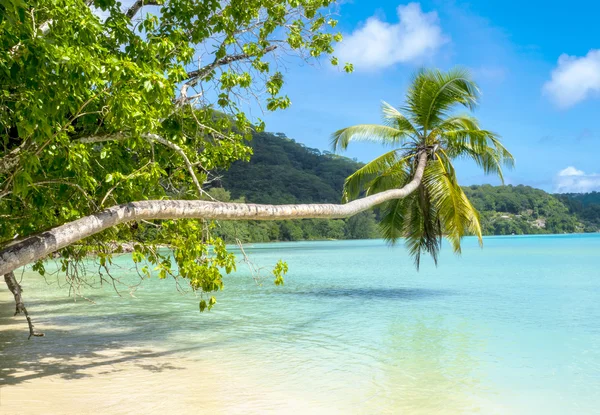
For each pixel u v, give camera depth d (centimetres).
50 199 706
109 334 1210
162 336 1183
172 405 688
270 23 873
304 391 753
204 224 834
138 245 859
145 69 564
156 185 848
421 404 695
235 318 1442
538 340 1106
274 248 7631
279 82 920
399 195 1191
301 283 2455
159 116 663
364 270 3291
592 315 1434
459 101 1834
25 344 1098
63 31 521
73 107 548
